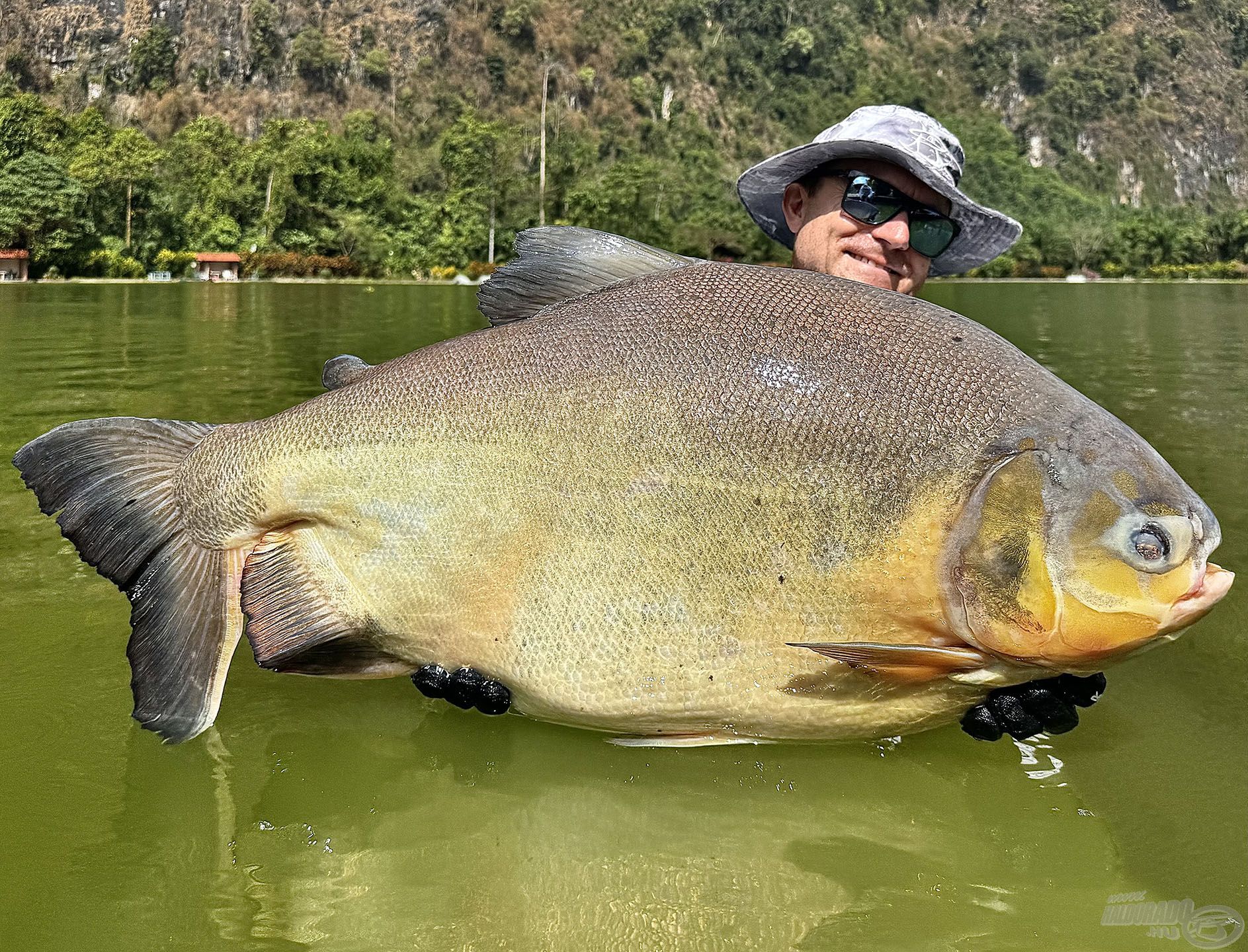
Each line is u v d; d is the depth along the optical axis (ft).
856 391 2.88
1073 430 2.77
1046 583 2.71
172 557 3.24
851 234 4.33
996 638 2.75
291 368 11.36
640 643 2.93
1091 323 21.36
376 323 19.21
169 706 3.13
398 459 3.08
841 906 2.51
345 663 3.20
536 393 3.03
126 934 2.37
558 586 2.97
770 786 3.00
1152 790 2.91
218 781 2.96
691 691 2.92
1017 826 2.80
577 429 2.98
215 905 2.47
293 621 3.16
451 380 3.11
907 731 3.02
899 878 2.60
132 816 2.79
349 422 3.14
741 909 2.50
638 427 2.95
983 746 3.18
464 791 2.95
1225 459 6.58
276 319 20.02
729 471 2.89
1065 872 2.61
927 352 2.91
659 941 2.39
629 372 2.99
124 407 8.45
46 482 3.25
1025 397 2.83
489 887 2.56
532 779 3.01
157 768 3.01
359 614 3.12
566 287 3.32
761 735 3.01
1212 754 3.08
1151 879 2.56
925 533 2.79
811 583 2.85
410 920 2.44
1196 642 3.79
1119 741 3.16
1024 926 2.43
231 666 3.68
